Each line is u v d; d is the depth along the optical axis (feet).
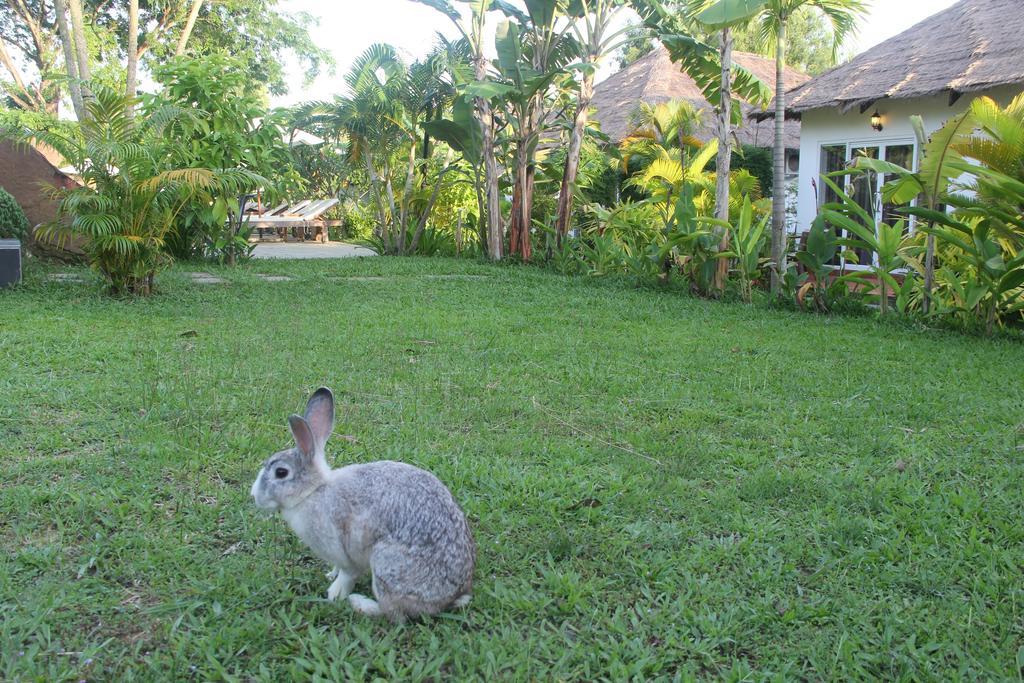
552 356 26.16
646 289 44.93
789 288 38.96
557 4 53.67
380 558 10.25
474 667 9.81
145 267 35.58
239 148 51.08
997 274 31.48
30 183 50.85
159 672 9.47
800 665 10.21
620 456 16.96
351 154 70.28
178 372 21.98
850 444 18.13
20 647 9.82
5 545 12.28
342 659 9.70
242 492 14.25
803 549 12.94
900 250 35.65
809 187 52.26
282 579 11.55
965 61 42.11
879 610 11.28
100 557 11.85
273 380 21.47
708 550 12.78
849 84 47.60
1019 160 30.25
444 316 33.47
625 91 80.53
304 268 52.03
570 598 11.23
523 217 59.00
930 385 23.47
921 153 32.94
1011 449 17.75
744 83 48.60
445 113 71.00
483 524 13.52
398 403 19.81
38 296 34.55
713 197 49.29
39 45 99.45
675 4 52.16
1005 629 10.80
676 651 10.28
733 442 18.04
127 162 34.35
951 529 13.65
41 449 15.98
